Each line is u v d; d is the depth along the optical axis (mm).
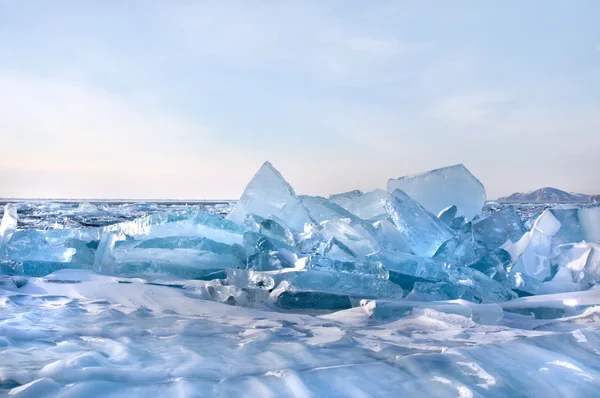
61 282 4223
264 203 5895
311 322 3094
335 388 1715
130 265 4762
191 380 1764
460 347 2186
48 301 3613
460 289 3840
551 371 1894
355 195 7117
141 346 2332
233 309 3412
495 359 2035
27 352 2195
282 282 3908
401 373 1873
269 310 3635
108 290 3879
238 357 2131
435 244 4848
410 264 4363
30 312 3160
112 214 24672
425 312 3207
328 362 2049
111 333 2615
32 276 4820
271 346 2350
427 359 2021
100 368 1866
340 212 6148
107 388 1687
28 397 1583
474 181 5945
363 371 1891
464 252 4602
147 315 3154
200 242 4867
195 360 2068
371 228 5238
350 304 3674
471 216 5938
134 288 3895
